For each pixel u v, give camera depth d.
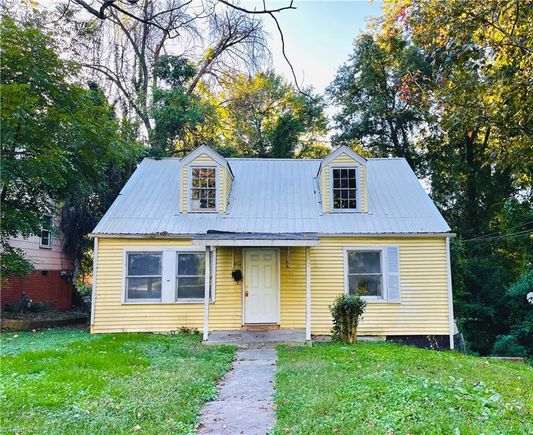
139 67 21.19
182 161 13.16
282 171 15.55
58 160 12.08
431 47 7.38
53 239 18.77
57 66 12.51
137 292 12.05
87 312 18.75
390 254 12.05
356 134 23.98
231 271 12.19
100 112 14.26
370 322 11.77
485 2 6.36
